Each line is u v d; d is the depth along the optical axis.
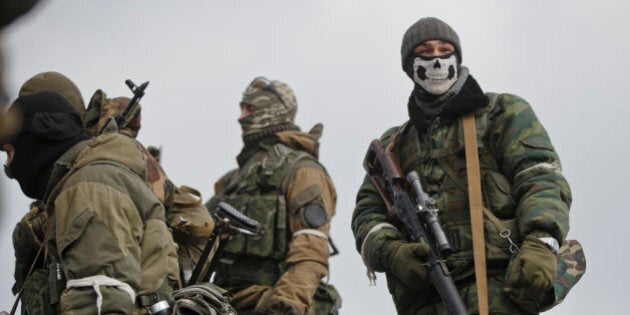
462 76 5.90
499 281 5.38
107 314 3.91
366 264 5.87
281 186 7.77
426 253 5.40
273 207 7.68
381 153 6.01
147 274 4.21
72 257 3.99
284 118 8.42
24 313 4.53
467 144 5.63
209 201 8.03
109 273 3.96
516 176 5.49
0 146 4.45
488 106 5.71
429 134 5.82
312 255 7.52
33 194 4.55
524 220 5.25
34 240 4.99
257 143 8.30
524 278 5.04
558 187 5.38
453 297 5.27
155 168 5.50
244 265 7.62
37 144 4.43
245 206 7.77
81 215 4.02
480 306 5.26
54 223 4.33
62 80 5.84
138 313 4.16
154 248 4.24
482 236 5.40
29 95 4.47
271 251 7.58
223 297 4.36
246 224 5.61
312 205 7.66
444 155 5.73
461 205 5.62
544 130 5.60
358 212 6.12
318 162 7.98
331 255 7.87
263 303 7.44
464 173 5.68
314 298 7.67
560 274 5.38
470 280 5.48
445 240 5.44
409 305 5.70
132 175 4.29
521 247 5.20
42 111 4.43
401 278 5.51
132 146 4.41
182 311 4.19
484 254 5.37
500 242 5.40
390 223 5.96
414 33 5.99
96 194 4.09
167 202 5.56
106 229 4.02
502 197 5.50
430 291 5.60
